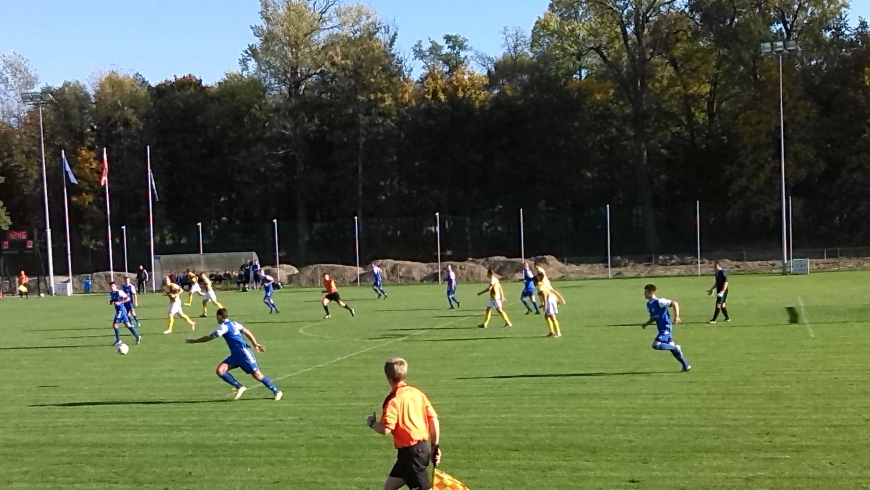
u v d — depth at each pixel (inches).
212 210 3169.3
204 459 453.7
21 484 418.0
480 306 1450.5
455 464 420.8
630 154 2869.1
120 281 2509.8
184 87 3351.4
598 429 483.5
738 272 2065.7
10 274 2741.1
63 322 1412.4
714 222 2578.7
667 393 582.2
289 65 2940.5
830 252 2269.9
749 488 366.6
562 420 509.7
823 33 2551.7
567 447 446.3
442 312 1350.9
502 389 619.8
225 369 623.2
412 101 3073.3
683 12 2637.8
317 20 2960.1
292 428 520.1
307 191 2999.5
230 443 486.9
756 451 425.1
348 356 850.8
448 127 2957.7
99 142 3139.8
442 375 695.1
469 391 616.4
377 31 3073.3
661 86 2778.1
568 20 2866.6
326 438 490.3
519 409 546.3
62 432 534.3
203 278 1486.2
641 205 2699.3
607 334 944.9
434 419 324.5
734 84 2511.1
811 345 795.4
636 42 2758.4
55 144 3078.2
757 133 2455.7
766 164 2432.3
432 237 2839.6
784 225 1946.4
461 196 2952.8
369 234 2859.3
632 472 396.5
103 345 1047.6
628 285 1841.8
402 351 872.9
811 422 482.9
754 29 2420.0
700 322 1032.8
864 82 2511.1
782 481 374.9
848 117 2529.5
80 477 427.5
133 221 3100.4
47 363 888.9
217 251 2888.8
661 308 673.6
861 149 2448.3
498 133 2930.6
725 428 474.9
